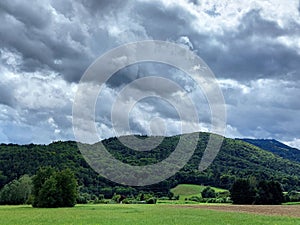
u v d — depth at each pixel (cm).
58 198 8725
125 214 5744
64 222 4400
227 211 6575
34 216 5403
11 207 8788
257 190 10850
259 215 5562
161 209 7156
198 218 4938
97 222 4362
